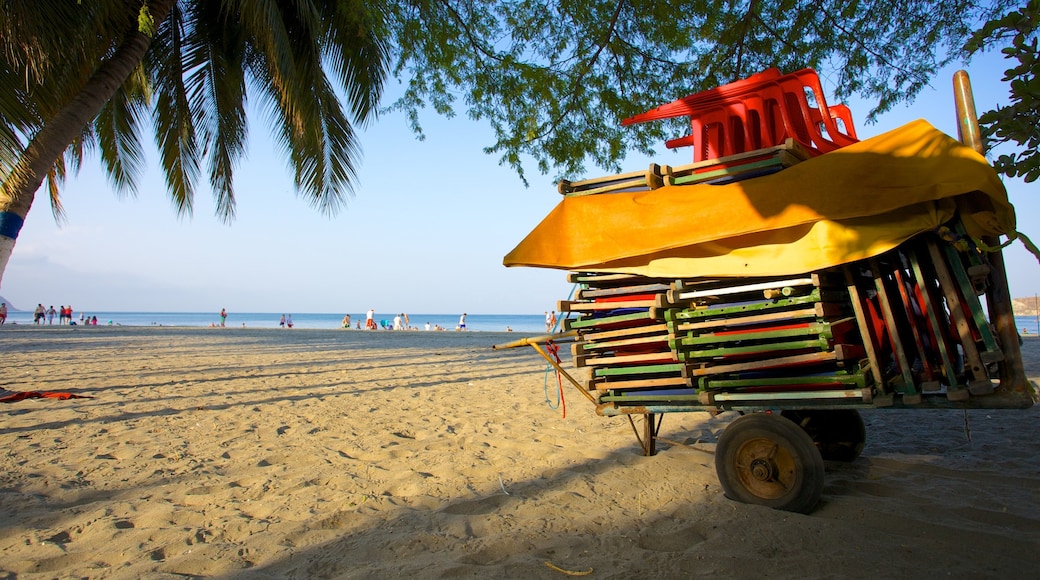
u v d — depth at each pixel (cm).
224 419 736
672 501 398
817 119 495
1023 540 313
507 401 901
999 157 345
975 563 290
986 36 331
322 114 1031
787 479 364
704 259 383
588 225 426
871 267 344
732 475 386
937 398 328
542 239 439
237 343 2388
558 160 768
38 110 724
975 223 313
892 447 547
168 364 1447
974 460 490
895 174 330
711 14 693
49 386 1024
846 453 487
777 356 369
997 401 311
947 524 344
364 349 2091
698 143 474
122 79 786
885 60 686
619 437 619
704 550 310
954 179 309
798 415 496
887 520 350
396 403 882
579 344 435
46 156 713
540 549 322
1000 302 316
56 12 674
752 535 328
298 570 305
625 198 416
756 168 378
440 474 489
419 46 729
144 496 431
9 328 3391
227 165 1185
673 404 412
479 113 792
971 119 336
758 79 433
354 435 650
